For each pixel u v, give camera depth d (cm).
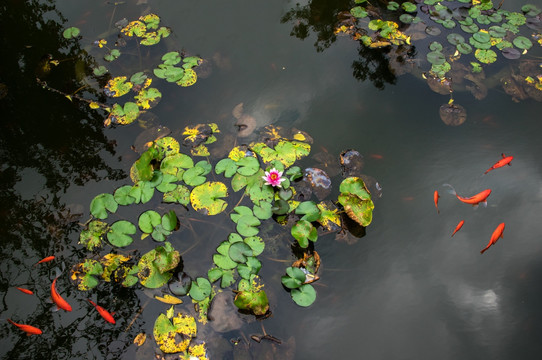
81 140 345
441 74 391
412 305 259
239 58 417
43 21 456
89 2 482
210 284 253
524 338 243
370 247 282
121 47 424
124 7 472
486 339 244
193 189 297
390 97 378
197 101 375
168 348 231
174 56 409
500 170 322
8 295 261
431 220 297
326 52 423
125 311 250
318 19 459
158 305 252
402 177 320
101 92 381
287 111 367
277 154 320
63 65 406
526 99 373
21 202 306
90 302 253
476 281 268
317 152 333
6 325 248
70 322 248
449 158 332
